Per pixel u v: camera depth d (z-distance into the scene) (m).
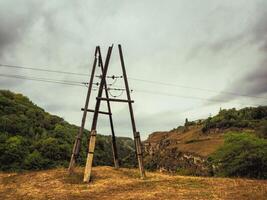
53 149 44.91
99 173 20.39
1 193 16.56
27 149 45.66
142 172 19.19
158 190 15.48
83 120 20.61
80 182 18.06
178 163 116.69
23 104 66.06
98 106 19.52
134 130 19.88
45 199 14.68
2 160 42.16
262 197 13.38
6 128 49.97
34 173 20.81
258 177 32.81
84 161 48.09
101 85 19.89
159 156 147.62
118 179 18.81
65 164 43.97
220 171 38.91
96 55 21.27
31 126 55.22
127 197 14.17
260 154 33.75
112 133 22.62
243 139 40.41
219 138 126.56
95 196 14.75
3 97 61.47
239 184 16.73
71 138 54.28
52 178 18.94
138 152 19.50
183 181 17.88
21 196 15.56
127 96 20.39
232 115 146.38
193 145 125.25
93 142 18.78
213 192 14.67
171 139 164.25
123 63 20.78
